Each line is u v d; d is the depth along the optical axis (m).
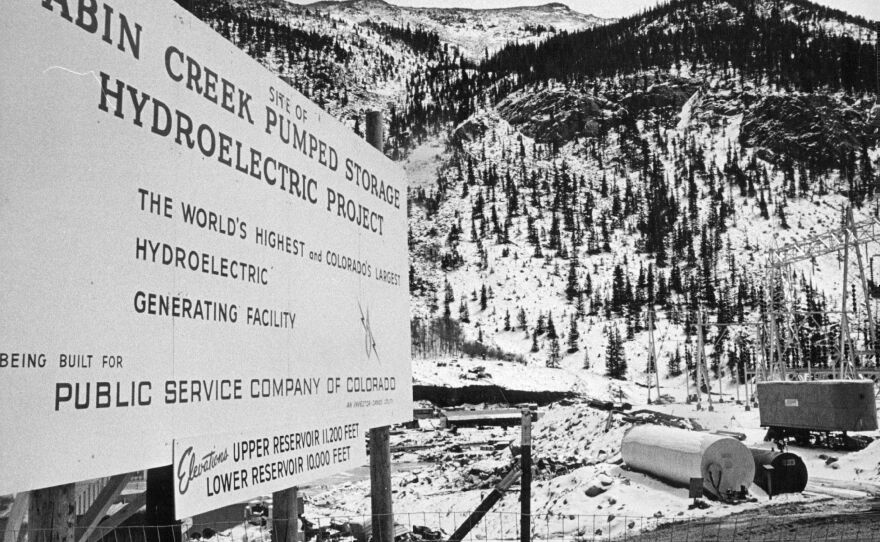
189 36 5.16
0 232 3.62
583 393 101.38
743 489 19.56
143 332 4.55
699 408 57.50
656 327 143.88
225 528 18.42
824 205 196.50
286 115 6.48
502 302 156.25
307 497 31.33
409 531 18.53
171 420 4.75
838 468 26.34
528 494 8.98
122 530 10.38
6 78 3.70
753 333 134.50
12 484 3.60
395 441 61.66
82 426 4.04
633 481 21.48
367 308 8.09
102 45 4.35
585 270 169.00
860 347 98.94
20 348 3.70
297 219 6.60
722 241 179.62
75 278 4.06
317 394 6.79
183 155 5.03
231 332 5.47
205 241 5.23
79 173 4.12
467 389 96.12
